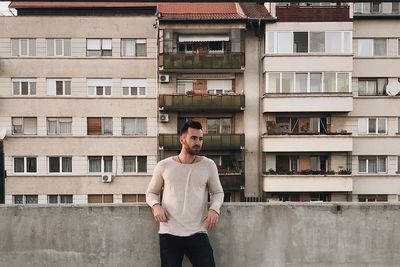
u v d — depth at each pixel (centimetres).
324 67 2739
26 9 3130
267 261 459
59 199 2830
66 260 462
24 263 462
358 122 2858
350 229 462
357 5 2859
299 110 2747
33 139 2827
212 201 406
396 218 464
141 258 461
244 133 2809
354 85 2866
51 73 2853
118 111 2856
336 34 2747
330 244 461
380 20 2848
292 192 2755
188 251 396
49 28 2850
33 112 2842
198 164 401
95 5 3147
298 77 2750
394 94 2842
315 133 2756
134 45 2877
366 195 2828
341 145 2733
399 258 461
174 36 2830
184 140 399
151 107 2861
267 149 2741
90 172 2864
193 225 391
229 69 2769
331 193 2773
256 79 2844
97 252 462
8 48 2844
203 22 2772
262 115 2833
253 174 2825
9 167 2825
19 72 2845
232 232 459
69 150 2838
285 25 2747
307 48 2755
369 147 2841
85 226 463
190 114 2866
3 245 462
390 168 2845
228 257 458
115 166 2847
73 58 2853
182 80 2869
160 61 2770
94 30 2856
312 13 2744
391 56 2853
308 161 2827
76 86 2858
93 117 2864
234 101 2756
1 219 464
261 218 461
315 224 461
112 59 2856
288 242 460
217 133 2845
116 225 462
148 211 462
